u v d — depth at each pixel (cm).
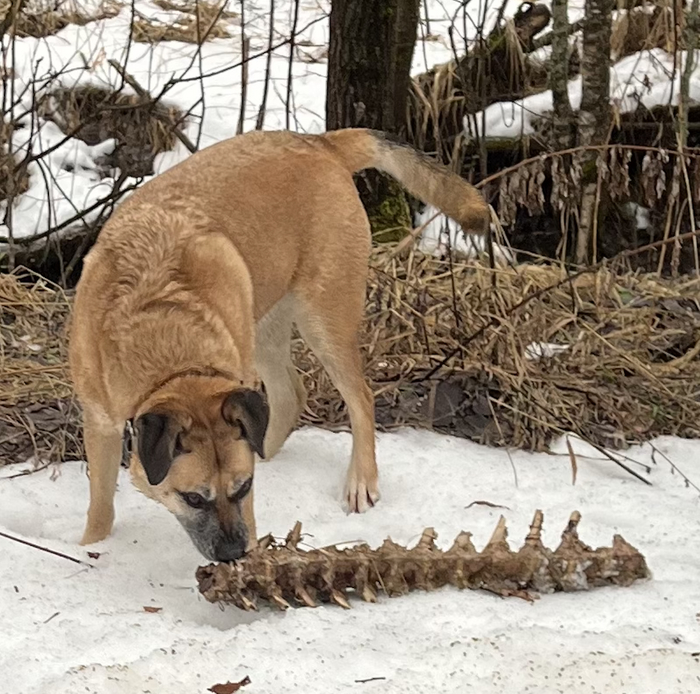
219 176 305
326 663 257
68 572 284
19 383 350
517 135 441
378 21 391
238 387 275
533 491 319
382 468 326
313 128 439
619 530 304
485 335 358
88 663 257
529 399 343
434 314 368
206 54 478
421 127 442
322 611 271
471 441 340
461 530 303
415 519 308
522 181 394
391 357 359
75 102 446
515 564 279
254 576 273
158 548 296
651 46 462
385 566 277
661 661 256
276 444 329
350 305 319
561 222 414
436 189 329
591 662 256
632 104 443
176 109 447
